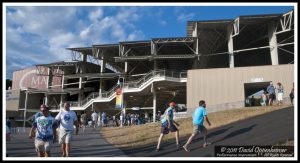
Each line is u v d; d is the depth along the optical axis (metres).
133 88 42.84
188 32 45.69
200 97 35.59
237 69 34.62
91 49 51.66
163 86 42.03
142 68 51.56
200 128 11.55
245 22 41.31
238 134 13.28
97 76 49.75
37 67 59.38
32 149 13.26
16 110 58.81
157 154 11.23
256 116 17.58
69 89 54.56
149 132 18.56
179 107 44.72
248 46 48.66
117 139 16.97
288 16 39.16
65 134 9.92
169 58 43.38
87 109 49.53
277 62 40.00
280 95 23.53
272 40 40.62
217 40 46.53
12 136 20.12
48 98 58.56
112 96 45.75
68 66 57.16
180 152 11.30
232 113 20.94
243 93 33.81
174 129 12.02
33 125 9.13
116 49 49.38
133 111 49.25
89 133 22.64
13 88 65.19
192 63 45.56
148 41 43.97
